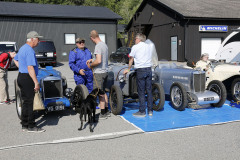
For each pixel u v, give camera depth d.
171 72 6.66
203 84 6.30
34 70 4.57
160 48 24.47
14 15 21.39
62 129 4.92
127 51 20.55
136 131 4.73
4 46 16.44
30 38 4.57
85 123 5.32
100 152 3.79
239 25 21.48
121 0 57.00
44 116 5.92
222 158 3.53
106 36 25.14
